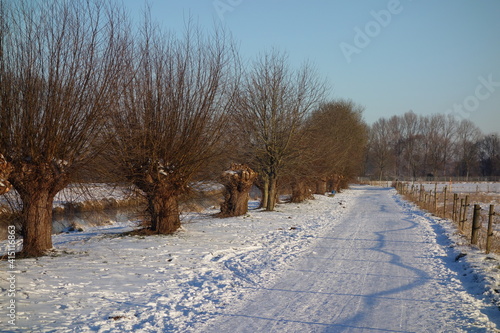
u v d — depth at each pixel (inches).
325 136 1190.3
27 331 226.7
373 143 3634.4
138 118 529.0
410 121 3991.1
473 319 258.7
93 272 363.3
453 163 3801.7
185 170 570.9
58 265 383.2
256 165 984.9
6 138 385.7
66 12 415.2
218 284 341.1
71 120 415.5
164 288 325.1
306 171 1072.8
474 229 507.8
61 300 283.9
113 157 513.7
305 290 325.4
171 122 546.6
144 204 607.5
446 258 455.5
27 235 428.5
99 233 628.1
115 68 451.8
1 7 386.9
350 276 371.9
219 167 673.6
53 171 419.5
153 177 557.9
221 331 236.8
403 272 387.9
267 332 235.8
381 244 547.2
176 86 550.3
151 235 581.9
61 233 698.8
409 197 1566.2
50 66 401.4
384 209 1139.9
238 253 482.6
